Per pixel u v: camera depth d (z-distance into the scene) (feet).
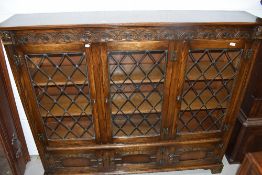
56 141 6.69
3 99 6.69
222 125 6.97
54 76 5.82
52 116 6.35
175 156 7.42
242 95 6.39
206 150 7.47
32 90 5.79
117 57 5.65
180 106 6.39
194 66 6.02
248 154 4.11
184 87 6.35
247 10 6.84
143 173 7.84
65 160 7.14
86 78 5.73
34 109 6.08
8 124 6.98
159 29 5.19
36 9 6.39
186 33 5.32
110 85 5.93
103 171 7.47
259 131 7.66
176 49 5.49
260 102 7.11
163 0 6.55
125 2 6.51
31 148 8.66
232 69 6.15
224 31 5.38
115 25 4.99
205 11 6.54
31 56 5.42
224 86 6.36
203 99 6.58
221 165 7.82
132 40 5.29
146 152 7.18
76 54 5.47
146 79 5.85
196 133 7.00
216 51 5.83
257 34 5.39
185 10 6.62
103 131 6.59
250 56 5.75
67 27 4.93
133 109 6.38
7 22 5.24
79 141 6.73
